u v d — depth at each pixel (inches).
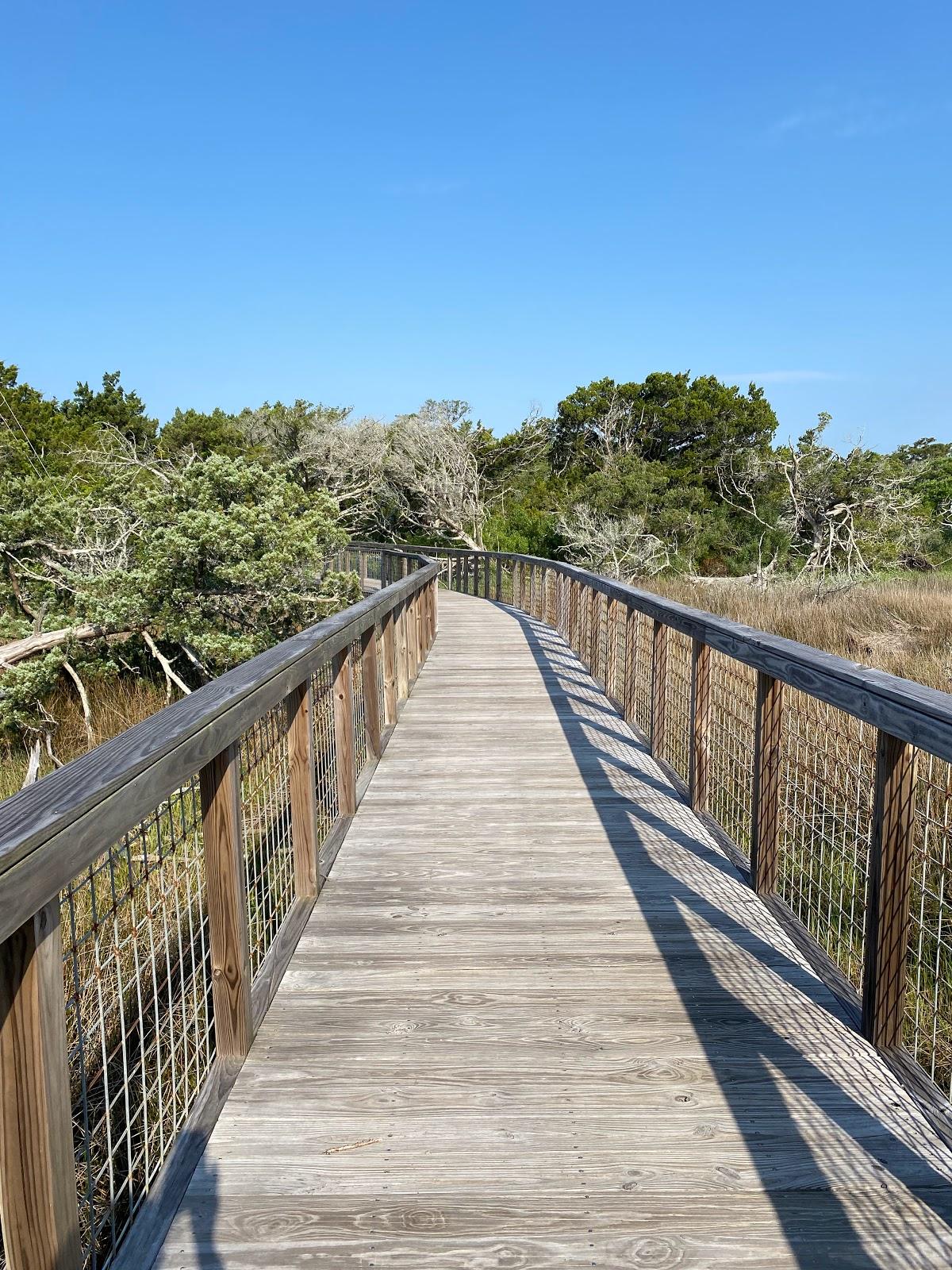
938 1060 114.8
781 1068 93.6
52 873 51.1
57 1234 52.7
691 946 122.6
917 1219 72.3
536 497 1311.5
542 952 121.2
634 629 258.2
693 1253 69.0
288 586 521.3
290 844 136.9
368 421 1193.4
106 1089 66.0
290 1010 107.0
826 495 907.4
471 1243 70.3
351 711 178.2
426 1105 88.2
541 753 230.2
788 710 137.2
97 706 473.7
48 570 526.6
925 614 502.9
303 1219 73.2
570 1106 87.7
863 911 154.9
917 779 93.0
